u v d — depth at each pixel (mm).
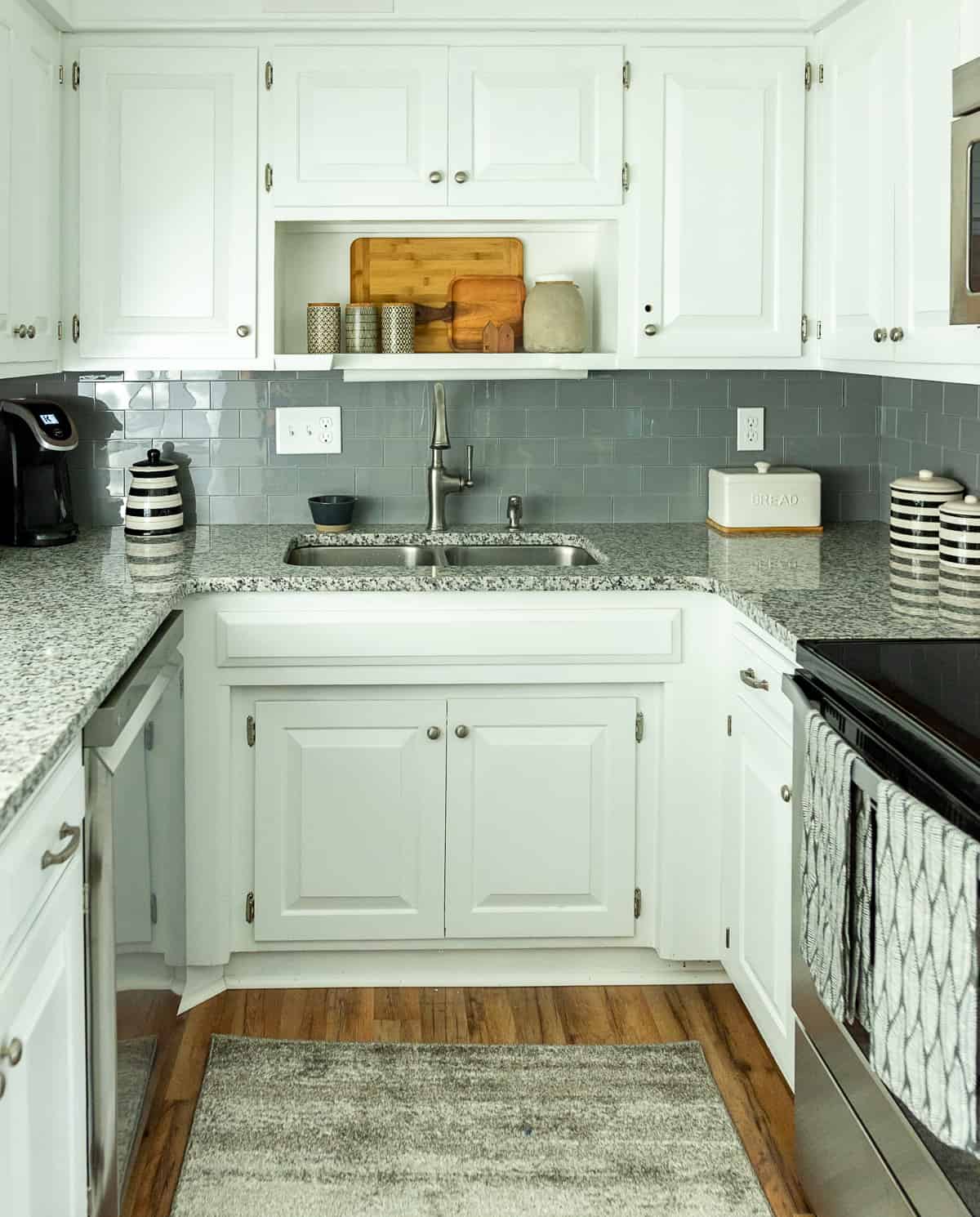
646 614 2758
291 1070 2547
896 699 1769
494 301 3377
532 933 2875
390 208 3049
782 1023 2350
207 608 2713
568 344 3203
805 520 3281
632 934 2895
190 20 2945
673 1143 2314
